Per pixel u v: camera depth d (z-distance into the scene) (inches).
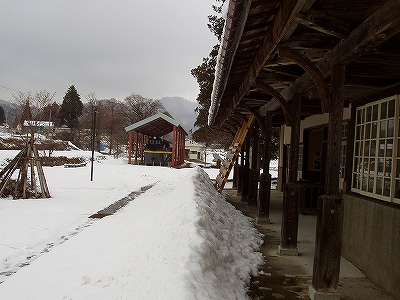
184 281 88.1
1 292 133.0
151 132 1444.4
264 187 267.7
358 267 165.3
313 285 129.0
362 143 179.2
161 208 251.1
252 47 149.3
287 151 514.6
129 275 120.6
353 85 159.3
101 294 114.0
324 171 319.6
